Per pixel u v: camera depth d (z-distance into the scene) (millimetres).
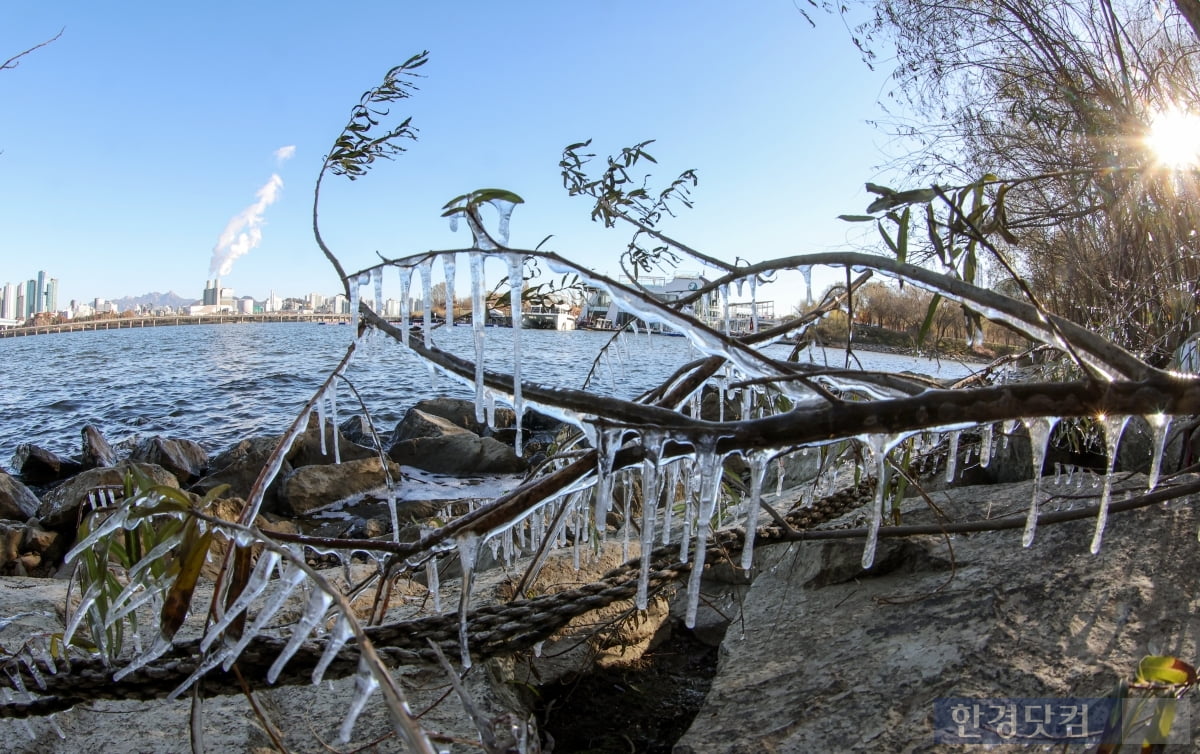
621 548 4234
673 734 2918
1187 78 4098
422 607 3371
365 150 2090
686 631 3764
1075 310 4727
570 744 2850
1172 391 1565
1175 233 3826
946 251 1996
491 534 1925
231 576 1819
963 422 1631
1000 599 2529
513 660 3066
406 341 1962
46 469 13633
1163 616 2258
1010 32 4398
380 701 2633
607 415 1748
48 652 2102
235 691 1880
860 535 2715
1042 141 4316
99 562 1948
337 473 10711
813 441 1719
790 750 2121
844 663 2471
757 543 2760
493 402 2117
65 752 2303
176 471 12633
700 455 1735
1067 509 3061
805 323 2777
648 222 2641
